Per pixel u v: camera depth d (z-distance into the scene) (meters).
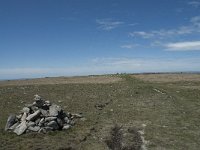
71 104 45.59
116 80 99.12
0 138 26.28
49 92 62.91
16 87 76.06
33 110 31.22
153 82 91.00
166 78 112.12
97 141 26.69
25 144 24.81
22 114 31.08
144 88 66.31
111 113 38.91
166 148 25.22
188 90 64.81
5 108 42.66
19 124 29.12
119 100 50.53
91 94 58.25
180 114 38.69
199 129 31.11
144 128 30.97
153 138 27.61
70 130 29.41
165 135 28.62
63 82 94.12
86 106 43.75
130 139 27.42
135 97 53.97
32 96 56.38
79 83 86.12
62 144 25.09
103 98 52.50
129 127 31.38
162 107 43.75
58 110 31.30
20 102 48.50
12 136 26.95
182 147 25.45
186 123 33.66
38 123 29.19
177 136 28.41
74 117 35.00
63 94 59.19
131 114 38.28
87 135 28.12
